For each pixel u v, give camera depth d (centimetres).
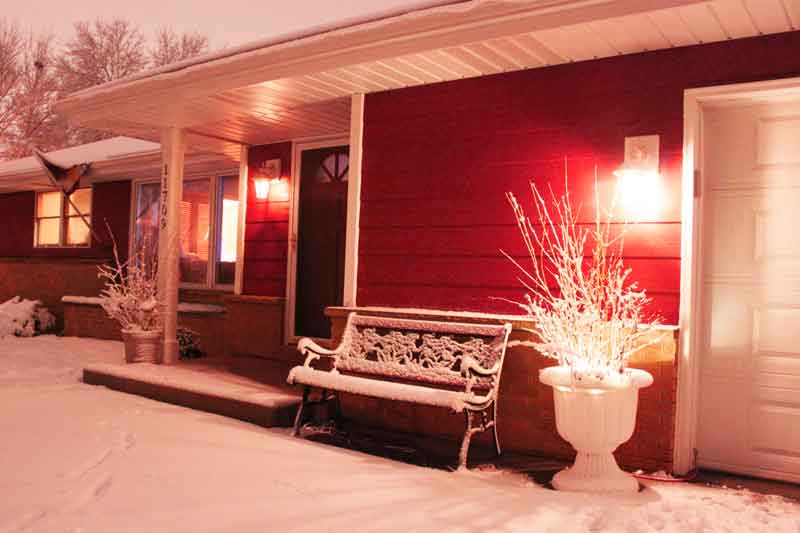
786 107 452
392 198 599
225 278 1049
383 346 563
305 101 653
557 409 427
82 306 1155
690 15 413
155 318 785
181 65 654
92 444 483
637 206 478
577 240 500
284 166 852
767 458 451
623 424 411
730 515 362
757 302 458
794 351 446
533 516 353
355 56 528
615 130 491
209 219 1070
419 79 570
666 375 452
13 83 2503
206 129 792
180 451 469
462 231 559
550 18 435
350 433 566
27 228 1412
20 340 1112
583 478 411
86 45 2659
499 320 512
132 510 348
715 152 475
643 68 481
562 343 431
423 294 578
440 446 532
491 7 451
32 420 555
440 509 361
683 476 449
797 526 344
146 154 1021
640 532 333
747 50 445
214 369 748
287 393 613
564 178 512
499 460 489
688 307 457
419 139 586
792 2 391
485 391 509
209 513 346
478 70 540
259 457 459
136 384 682
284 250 852
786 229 451
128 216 1209
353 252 618
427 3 497
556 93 518
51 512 344
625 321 453
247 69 590
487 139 550
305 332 830
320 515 347
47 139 2536
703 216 473
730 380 465
